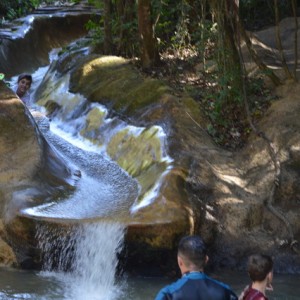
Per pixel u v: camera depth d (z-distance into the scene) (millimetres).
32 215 7738
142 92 10461
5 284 7297
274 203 8406
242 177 8680
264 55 12047
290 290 7289
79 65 12125
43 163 8766
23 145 8836
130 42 12484
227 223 8078
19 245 7855
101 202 8430
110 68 11719
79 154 10180
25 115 9156
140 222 7508
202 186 8258
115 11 13180
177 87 10617
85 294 7152
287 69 10445
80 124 10984
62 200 8391
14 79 14852
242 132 9578
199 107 9922
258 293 4609
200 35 11500
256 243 8031
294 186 8617
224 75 9844
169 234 7535
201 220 7906
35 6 19938
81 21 19000
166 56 12086
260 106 9953
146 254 7629
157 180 8305
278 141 9141
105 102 10883
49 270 7852
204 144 9141
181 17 12250
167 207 7742
